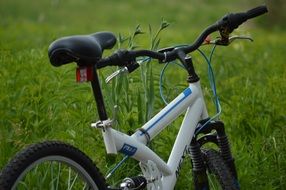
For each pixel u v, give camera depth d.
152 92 6.59
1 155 6.53
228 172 5.60
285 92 8.29
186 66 5.60
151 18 28.31
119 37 6.79
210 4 32.34
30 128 7.20
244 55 12.49
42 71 8.34
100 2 30.91
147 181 5.22
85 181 4.96
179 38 15.85
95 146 6.77
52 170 5.86
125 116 6.56
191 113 5.64
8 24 19.62
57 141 4.79
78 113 7.07
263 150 7.23
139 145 5.22
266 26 24.64
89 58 4.77
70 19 27.03
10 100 7.55
